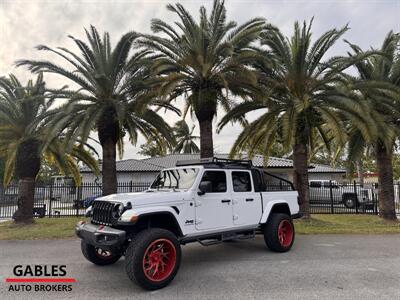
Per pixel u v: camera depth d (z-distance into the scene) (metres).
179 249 5.32
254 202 7.11
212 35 12.04
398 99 12.05
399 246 8.21
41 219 15.23
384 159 14.26
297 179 13.32
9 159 13.35
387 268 6.01
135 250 4.82
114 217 5.22
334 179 27.28
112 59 12.80
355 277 5.43
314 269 5.95
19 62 11.66
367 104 11.18
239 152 15.27
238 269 5.97
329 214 17.34
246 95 12.78
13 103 13.66
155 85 11.90
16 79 14.04
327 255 7.14
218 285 5.04
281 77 13.01
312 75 12.97
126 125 13.77
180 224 5.58
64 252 7.73
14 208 21.64
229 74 11.92
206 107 12.46
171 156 30.33
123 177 26.50
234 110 13.11
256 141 14.19
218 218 6.28
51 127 11.70
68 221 14.19
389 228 11.39
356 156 13.88
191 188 5.98
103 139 13.19
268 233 7.37
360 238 9.48
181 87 12.84
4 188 20.25
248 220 6.90
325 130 15.05
